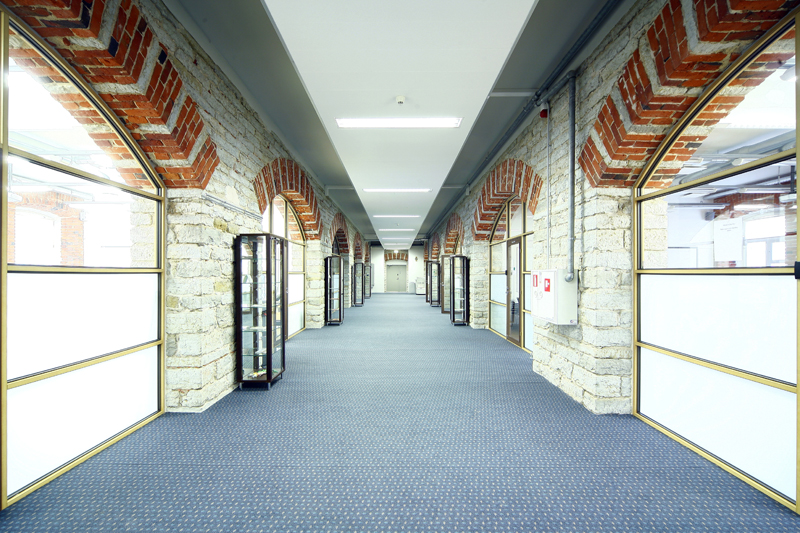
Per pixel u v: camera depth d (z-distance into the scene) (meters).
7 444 2.15
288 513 2.07
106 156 3.24
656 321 3.24
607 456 2.73
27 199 4.96
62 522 1.98
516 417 3.47
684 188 2.88
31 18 2.14
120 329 3.06
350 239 15.22
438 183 7.23
